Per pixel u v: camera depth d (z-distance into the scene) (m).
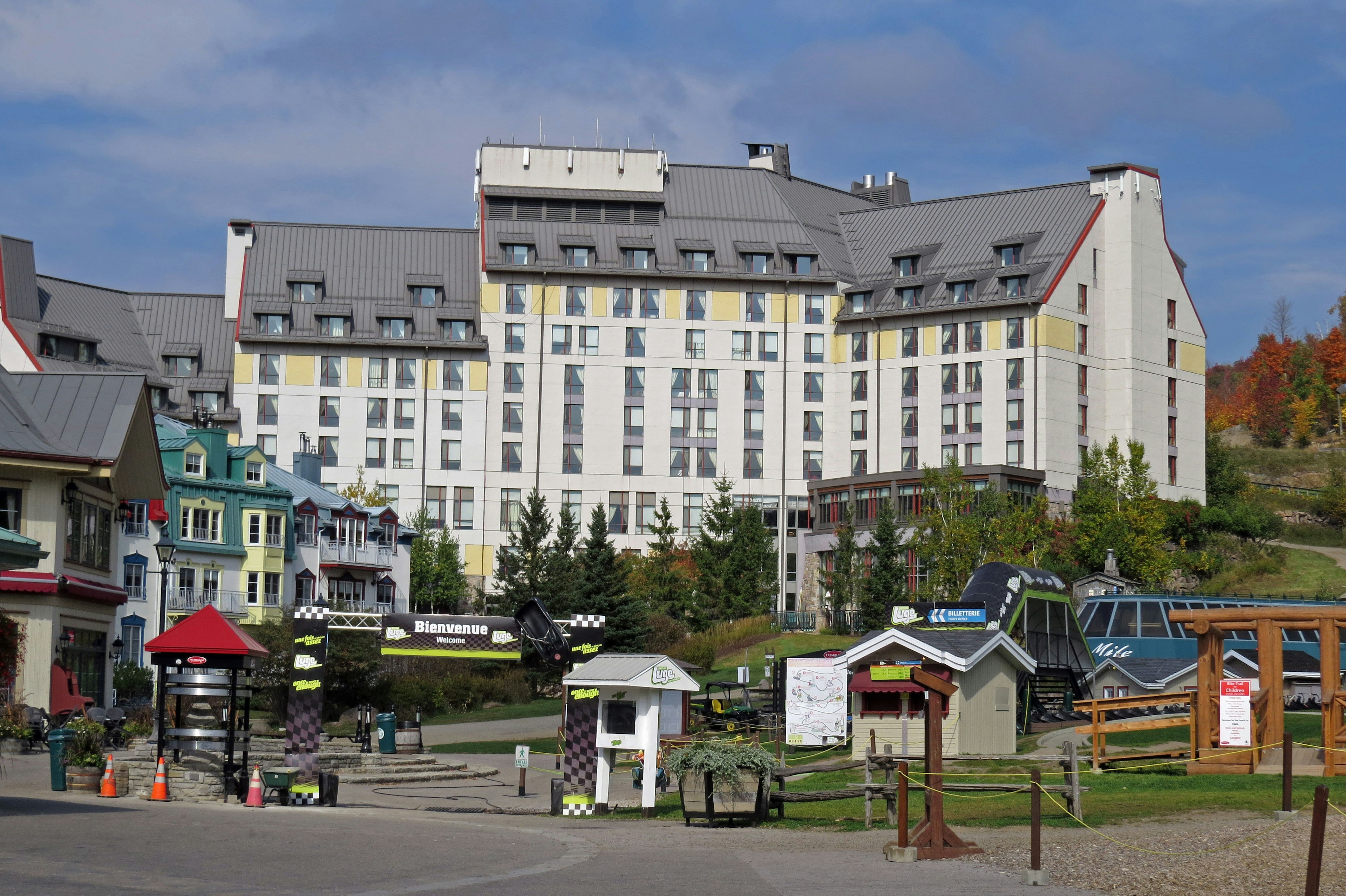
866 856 21.88
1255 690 31.39
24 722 40.34
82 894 15.88
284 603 87.94
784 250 120.06
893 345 117.00
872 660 39.47
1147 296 117.00
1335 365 184.50
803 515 118.00
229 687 32.56
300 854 20.45
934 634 39.91
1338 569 104.25
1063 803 26.50
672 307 119.38
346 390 117.31
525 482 117.38
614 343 118.81
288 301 117.62
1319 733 37.31
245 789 32.75
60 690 45.59
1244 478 131.38
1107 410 115.19
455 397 117.75
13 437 46.72
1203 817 24.23
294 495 89.94
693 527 117.50
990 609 48.41
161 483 52.91
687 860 21.23
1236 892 17.70
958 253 118.06
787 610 115.44
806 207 126.81
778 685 58.84
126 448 50.69
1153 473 115.44
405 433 117.19
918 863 20.72
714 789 27.61
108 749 41.25
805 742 47.50
